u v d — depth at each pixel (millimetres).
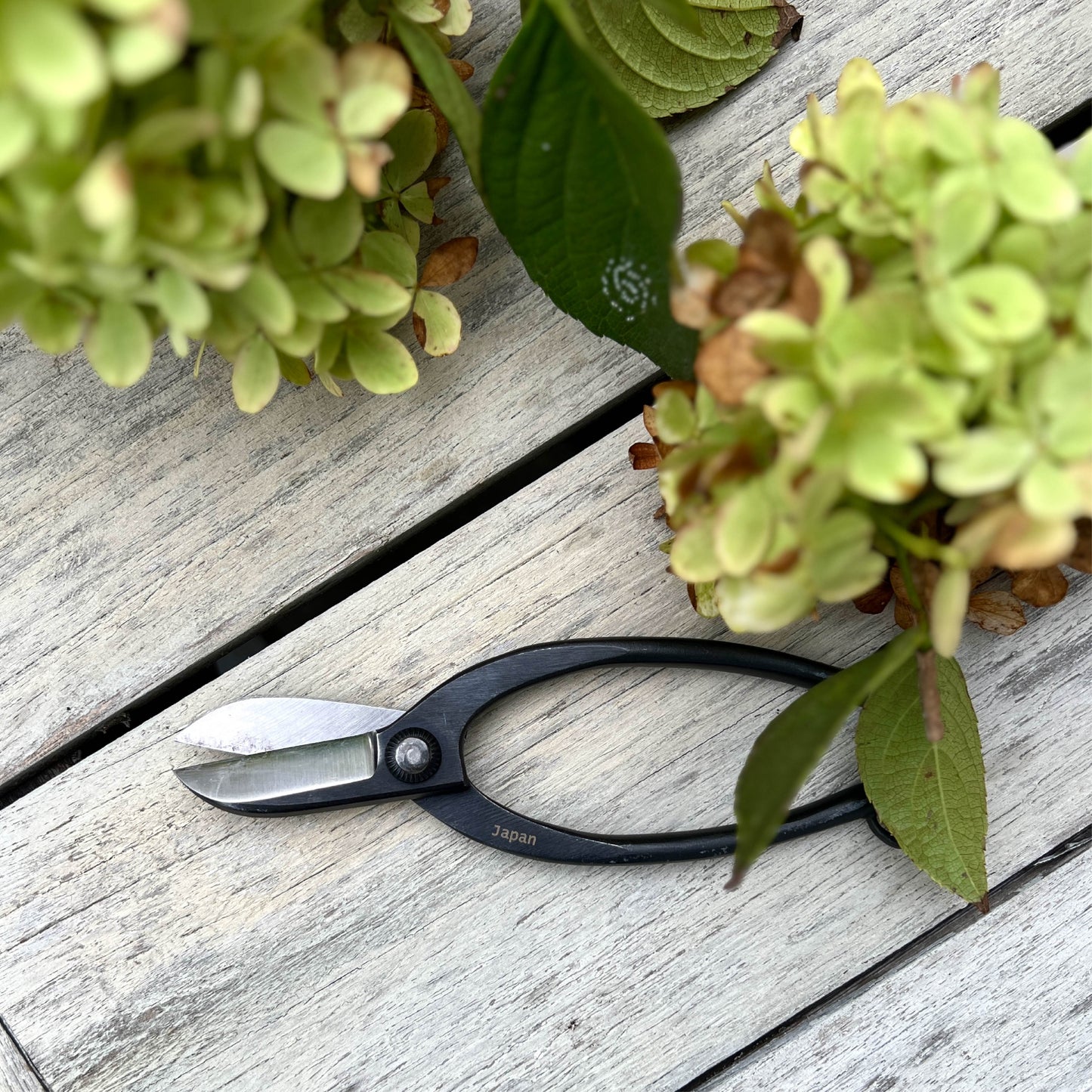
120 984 432
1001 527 324
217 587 436
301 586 436
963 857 406
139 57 305
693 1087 432
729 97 429
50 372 433
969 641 434
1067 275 331
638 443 429
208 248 331
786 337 322
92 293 344
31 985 431
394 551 454
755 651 422
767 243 338
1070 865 433
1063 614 432
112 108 324
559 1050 431
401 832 433
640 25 405
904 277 336
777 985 432
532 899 432
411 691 434
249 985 431
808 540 330
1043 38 428
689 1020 432
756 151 430
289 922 432
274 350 378
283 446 434
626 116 339
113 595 435
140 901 432
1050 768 432
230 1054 431
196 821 433
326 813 433
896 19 428
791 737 352
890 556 395
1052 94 429
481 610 435
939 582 332
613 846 420
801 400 321
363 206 396
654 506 433
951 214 322
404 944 432
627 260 371
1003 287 319
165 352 432
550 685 435
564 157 357
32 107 308
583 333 433
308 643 435
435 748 420
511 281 432
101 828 433
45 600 434
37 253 326
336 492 435
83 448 433
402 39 366
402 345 390
